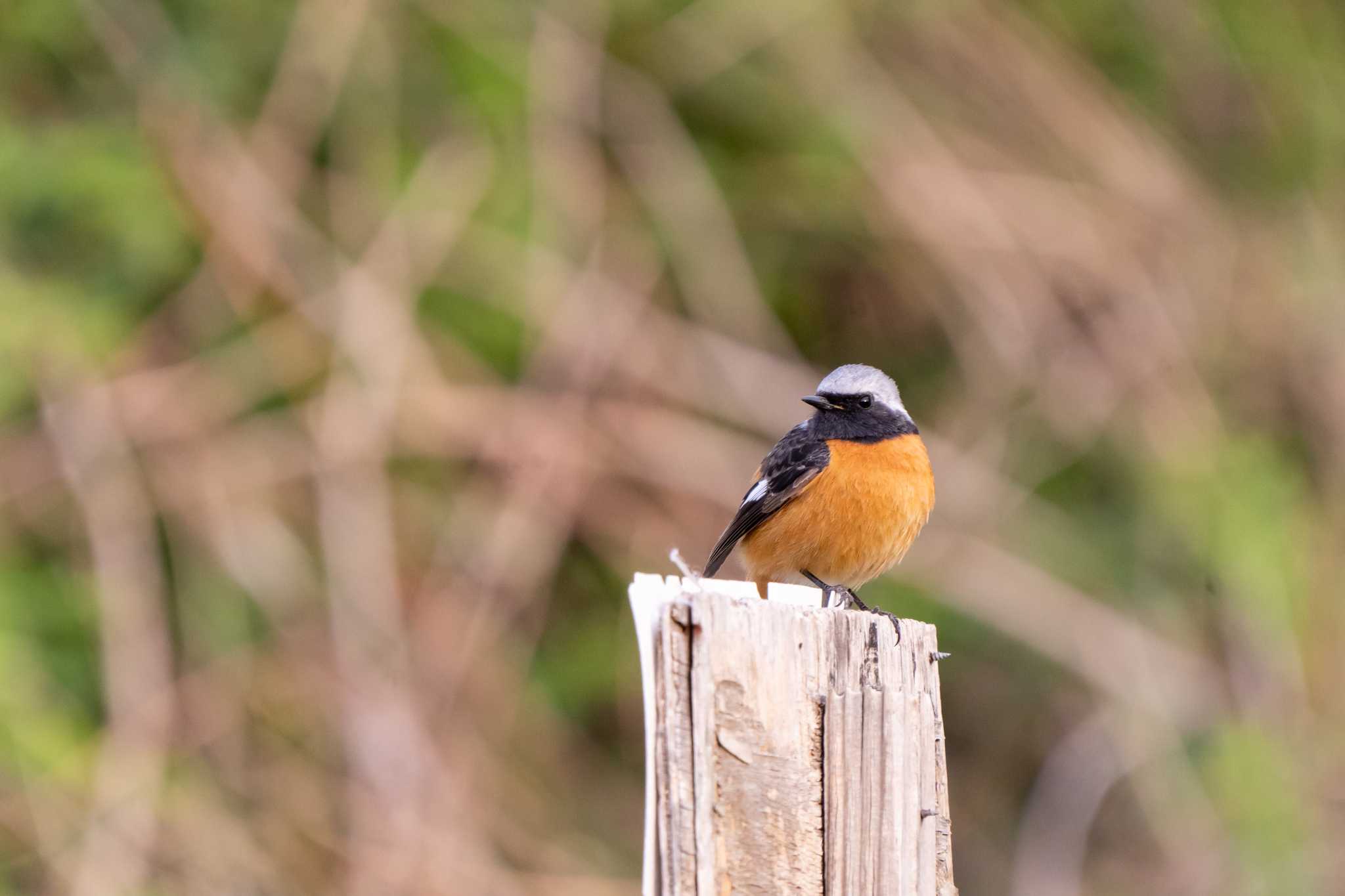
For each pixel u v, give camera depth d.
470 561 14.63
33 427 14.59
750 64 16.95
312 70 15.86
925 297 16.84
